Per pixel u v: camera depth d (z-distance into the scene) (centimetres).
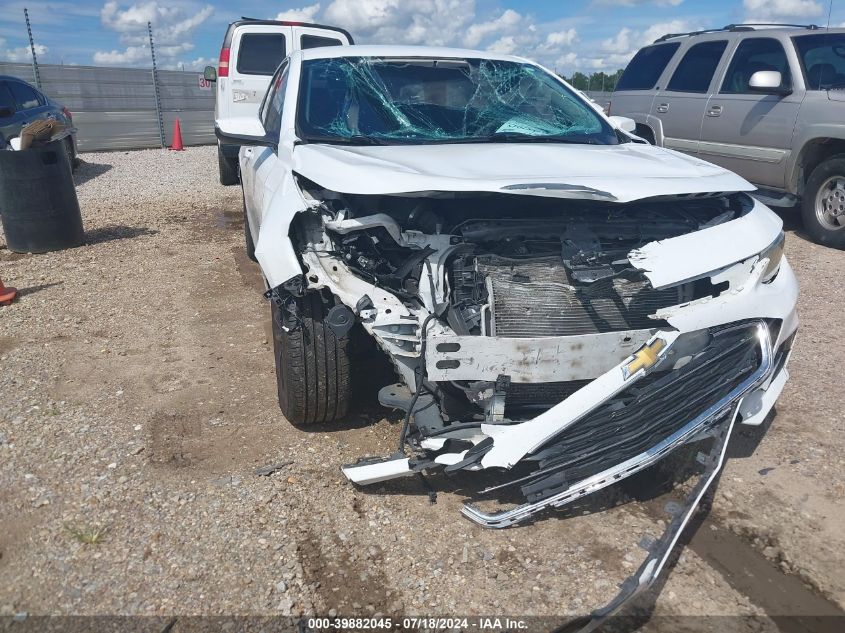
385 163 300
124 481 299
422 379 263
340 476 308
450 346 257
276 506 286
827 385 398
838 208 675
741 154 755
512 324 272
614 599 225
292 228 297
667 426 259
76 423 347
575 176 288
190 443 331
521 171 297
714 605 239
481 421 276
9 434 335
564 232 290
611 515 288
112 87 1661
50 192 660
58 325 479
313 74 406
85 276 593
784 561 262
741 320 280
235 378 400
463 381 276
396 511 286
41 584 241
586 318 277
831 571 256
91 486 296
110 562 252
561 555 262
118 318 494
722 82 778
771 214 323
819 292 555
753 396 301
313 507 287
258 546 263
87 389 384
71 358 425
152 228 775
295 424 338
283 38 1004
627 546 268
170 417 354
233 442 333
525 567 256
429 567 255
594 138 398
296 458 320
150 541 263
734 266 281
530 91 427
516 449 250
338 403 321
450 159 316
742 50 765
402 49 437
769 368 276
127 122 1691
